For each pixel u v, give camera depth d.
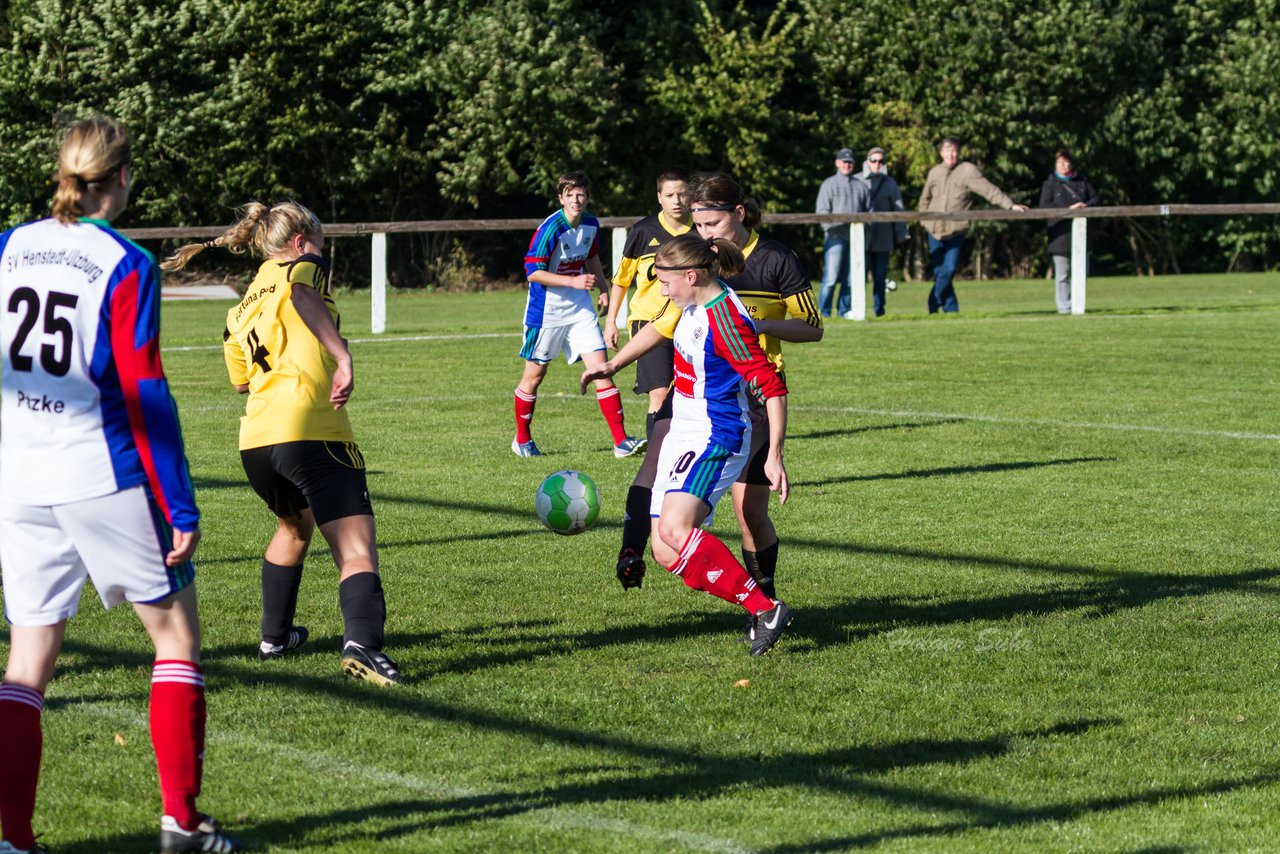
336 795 12.38
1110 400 37.94
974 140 94.25
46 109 86.38
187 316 70.75
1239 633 17.61
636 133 95.19
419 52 91.31
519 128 90.00
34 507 10.88
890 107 95.94
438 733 13.96
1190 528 23.55
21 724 10.84
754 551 18.25
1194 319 60.56
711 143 95.75
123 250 10.77
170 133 85.25
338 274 95.38
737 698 15.09
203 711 11.23
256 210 16.39
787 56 94.88
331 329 15.47
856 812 11.99
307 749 13.50
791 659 16.52
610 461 29.88
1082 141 97.06
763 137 93.44
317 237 16.36
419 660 16.44
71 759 13.22
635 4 97.25
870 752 13.50
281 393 15.68
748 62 92.88
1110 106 96.38
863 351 49.41
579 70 88.44
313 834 11.52
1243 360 46.16
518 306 78.75
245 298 16.11
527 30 88.62
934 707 14.82
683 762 13.21
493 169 91.19
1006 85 94.62
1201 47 99.94
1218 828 11.70
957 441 32.03
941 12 93.81
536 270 30.38
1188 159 98.50
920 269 99.62
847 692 15.34
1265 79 96.69
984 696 15.20
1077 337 53.25
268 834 11.53
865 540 22.81
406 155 91.50
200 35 87.31
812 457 30.19
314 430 15.61
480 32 89.12
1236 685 15.57
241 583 19.98
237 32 87.12
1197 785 12.66
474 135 89.94
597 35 92.88
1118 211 62.38
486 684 15.54
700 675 15.93
